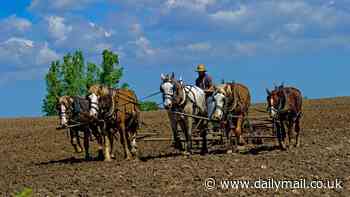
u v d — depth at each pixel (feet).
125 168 64.03
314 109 158.10
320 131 99.14
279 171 56.85
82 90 243.81
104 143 72.59
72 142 79.41
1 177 68.28
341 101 197.47
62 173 65.87
